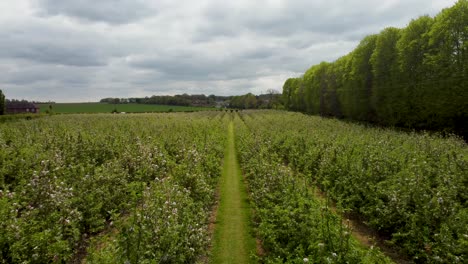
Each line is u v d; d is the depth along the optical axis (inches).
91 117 1685.5
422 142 613.0
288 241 249.0
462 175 361.4
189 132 876.6
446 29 969.5
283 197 307.7
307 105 2650.1
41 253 214.2
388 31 1301.7
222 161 722.8
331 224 235.1
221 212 419.2
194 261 253.3
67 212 275.4
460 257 219.9
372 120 1518.2
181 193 309.0
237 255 302.5
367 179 377.1
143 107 4008.4
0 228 211.3
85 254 280.1
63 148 544.4
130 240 201.0
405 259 284.0
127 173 417.7
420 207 289.0
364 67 1539.1
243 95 5403.5
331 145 610.9
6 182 386.3
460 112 935.0
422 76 1086.4
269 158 560.7
